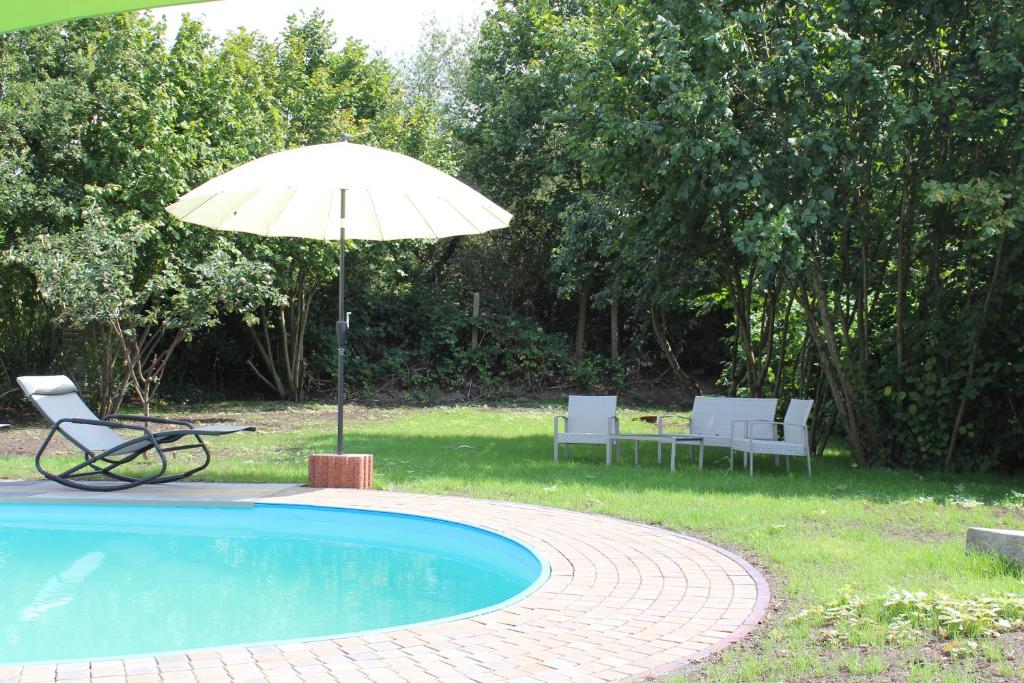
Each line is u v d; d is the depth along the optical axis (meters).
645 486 9.41
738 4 11.37
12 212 15.63
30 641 4.84
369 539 8.01
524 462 11.45
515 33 26.39
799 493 9.09
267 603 5.70
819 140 10.26
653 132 10.70
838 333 12.86
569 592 5.37
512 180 26.28
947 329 11.12
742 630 4.58
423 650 4.23
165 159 16.80
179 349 22.25
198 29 19.42
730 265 12.95
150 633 5.00
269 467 10.80
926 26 10.63
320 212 9.98
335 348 23.45
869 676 3.79
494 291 26.88
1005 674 3.74
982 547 6.03
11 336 17.66
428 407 21.73
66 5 2.36
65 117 15.88
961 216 10.27
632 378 26.05
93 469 9.76
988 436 11.33
